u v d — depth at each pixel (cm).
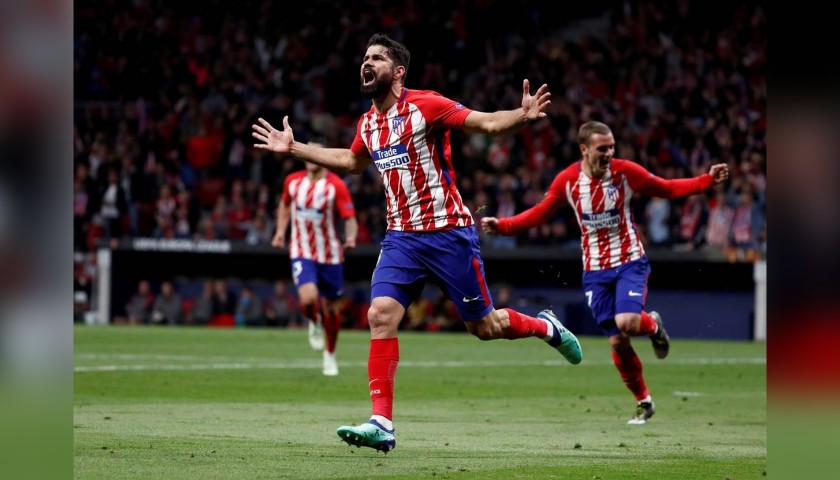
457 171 9338
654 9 10512
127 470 2003
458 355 6088
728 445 2592
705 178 3241
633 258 3291
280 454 2275
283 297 8769
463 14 10938
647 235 8331
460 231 2317
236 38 11019
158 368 4922
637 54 10250
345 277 8950
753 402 3850
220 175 9750
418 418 3191
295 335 7644
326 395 3872
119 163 9619
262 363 5309
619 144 9538
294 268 4784
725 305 8169
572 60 10325
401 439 2628
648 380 4781
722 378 4891
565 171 3344
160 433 2638
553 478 2006
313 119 10175
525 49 10481
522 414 3356
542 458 2298
